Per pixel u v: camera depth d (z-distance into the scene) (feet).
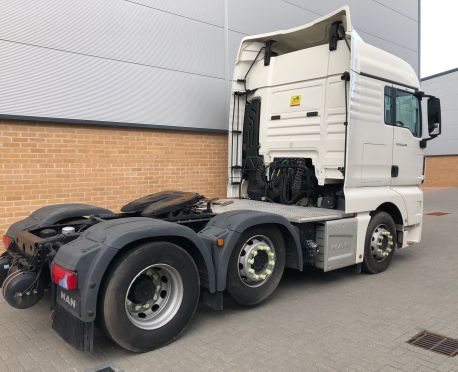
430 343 12.70
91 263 11.16
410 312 15.21
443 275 20.11
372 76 19.31
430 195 59.62
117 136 23.07
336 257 17.85
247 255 15.05
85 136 21.89
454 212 42.27
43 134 20.52
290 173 20.53
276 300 16.57
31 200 20.25
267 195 21.77
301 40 21.66
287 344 12.66
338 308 15.65
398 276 19.92
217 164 27.84
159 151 24.86
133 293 12.24
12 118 19.39
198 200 16.66
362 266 20.12
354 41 18.08
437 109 21.54
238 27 28.35
